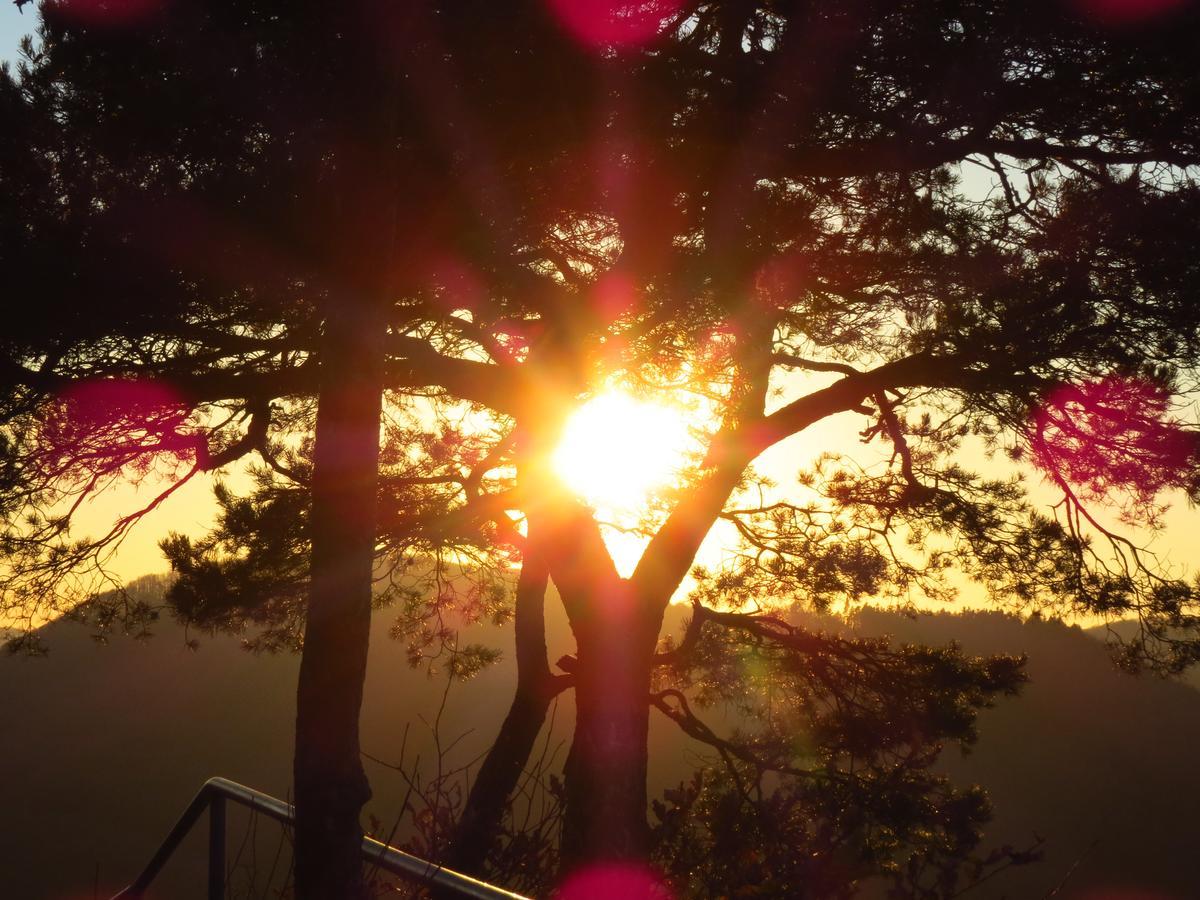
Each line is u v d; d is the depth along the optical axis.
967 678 10.29
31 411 6.25
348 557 3.97
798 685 11.38
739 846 6.48
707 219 6.74
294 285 5.48
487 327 7.74
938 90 6.51
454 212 5.99
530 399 7.84
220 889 3.90
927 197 7.45
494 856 4.80
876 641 10.79
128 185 5.29
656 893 6.62
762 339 8.62
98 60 5.46
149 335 5.95
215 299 5.64
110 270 5.34
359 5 4.39
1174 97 6.63
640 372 8.24
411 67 5.60
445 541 10.63
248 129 5.56
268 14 5.53
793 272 7.27
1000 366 7.44
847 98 6.51
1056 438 8.20
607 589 9.16
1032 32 6.29
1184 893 33.09
